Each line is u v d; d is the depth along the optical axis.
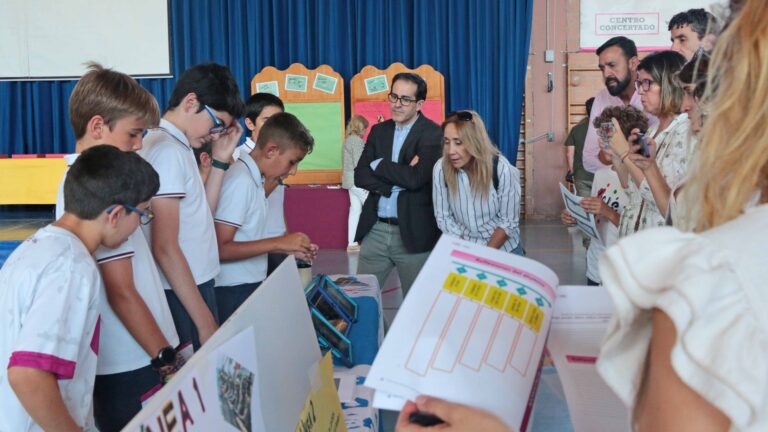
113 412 1.58
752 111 0.51
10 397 1.26
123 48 7.76
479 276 0.75
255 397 0.88
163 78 7.82
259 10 7.62
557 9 7.67
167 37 7.71
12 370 1.17
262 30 7.68
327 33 7.58
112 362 1.55
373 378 0.65
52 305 1.21
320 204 6.31
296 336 1.14
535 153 7.91
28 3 7.75
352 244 6.18
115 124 1.56
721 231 0.49
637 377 0.50
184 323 1.90
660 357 0.47
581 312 0.79
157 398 0.62
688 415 0.45
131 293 1.48
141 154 1.71
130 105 1.56
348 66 7.62
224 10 7.65
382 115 7.23
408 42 7.58
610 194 2.62
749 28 0.51
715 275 0.46
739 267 0.46
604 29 7.61
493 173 2.62
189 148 1.84
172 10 7.70
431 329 0.69
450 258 0.78
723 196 0.53
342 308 1.94
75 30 7.75
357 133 6.12
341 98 7.17
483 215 2.68
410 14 7.56
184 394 0.69
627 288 0.49
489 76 7.46
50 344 1.19
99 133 1.57
